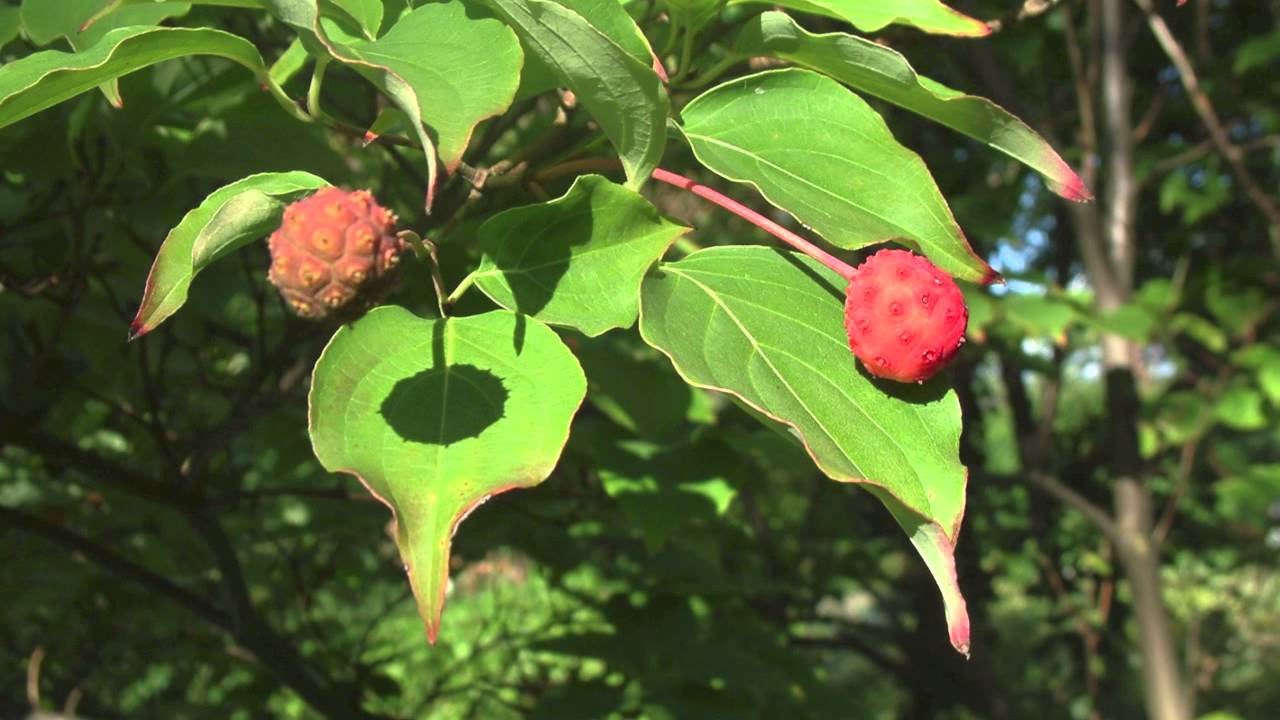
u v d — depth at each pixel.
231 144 0.53
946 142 1.41
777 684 0.69
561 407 0.36
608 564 0.83
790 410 0.37
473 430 0.35
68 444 0.57
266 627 0.65
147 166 0.55
